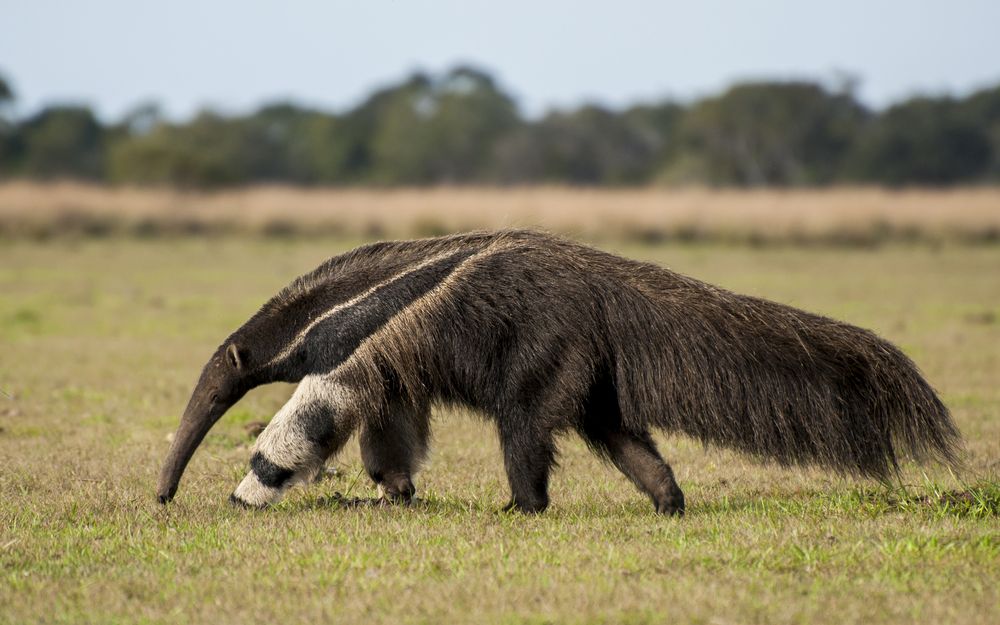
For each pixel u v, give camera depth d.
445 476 28.84
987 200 148.12
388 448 24.97
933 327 60.06
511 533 21.83
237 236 137.50
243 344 23.88
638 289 23.08
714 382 22.86
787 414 22.83
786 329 22.91
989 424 34.81
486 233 23.72
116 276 90.50
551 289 22.56
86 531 22.41
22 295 76.06
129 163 197.12
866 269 99.00
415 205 140.50
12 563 20.19
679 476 28.91
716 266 100.94
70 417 37.03
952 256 116.75
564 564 19.58
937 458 23.16
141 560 20.33
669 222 131.12
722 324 22.98
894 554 19.98
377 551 20.59
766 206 137.75
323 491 27.02
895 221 136.88
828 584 18.39
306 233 137.88
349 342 23.08
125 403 39.38
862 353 22.70
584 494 26.70
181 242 130.62
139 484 27.42
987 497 24.02
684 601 17.45
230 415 37.09
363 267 23.70
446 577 19.05
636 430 23.27
